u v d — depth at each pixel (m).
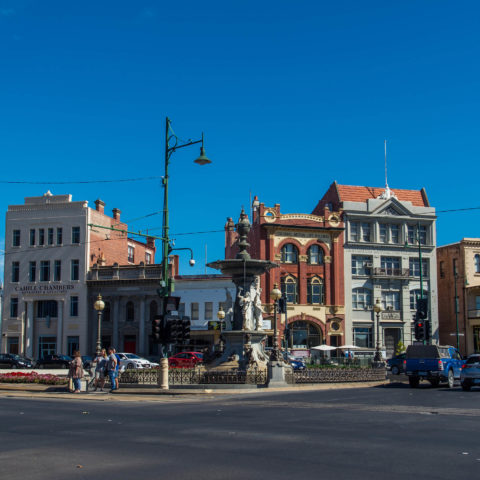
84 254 65.12
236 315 30.58
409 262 65.00
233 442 11.58
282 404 19.97
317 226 62.25
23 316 66.06
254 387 26.80
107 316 64.81
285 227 61.28
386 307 63.38
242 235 31.67
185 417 16.09
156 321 26.55
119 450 10.74
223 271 31.52
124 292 64.00
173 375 28.41
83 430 13.48
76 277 65.25
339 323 61.59
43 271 66.38
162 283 27.50
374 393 25.42
